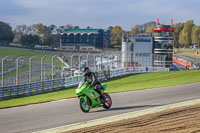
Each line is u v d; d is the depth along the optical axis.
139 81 39.09
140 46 90.62
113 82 41.16
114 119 10.88
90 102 13.23
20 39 166.00
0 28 164.25
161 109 12.62
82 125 10.11
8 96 28.09
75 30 162.38
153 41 91.00
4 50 114.31
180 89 22.61
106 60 46.78
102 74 44.59
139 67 56.66
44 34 180.25
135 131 8.88
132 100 16.98
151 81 37.47
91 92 13.15
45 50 114.12
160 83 32.75
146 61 59.56
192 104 13.88
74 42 159.62
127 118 10.95
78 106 15.38
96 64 42.88
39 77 35.69
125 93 21.33
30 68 30.94
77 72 38.50
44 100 20.30
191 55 157.12
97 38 160.12
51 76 35.09
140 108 13.62
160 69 63.09
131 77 47.09
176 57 137.88
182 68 99.69
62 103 17.12
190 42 199.38
